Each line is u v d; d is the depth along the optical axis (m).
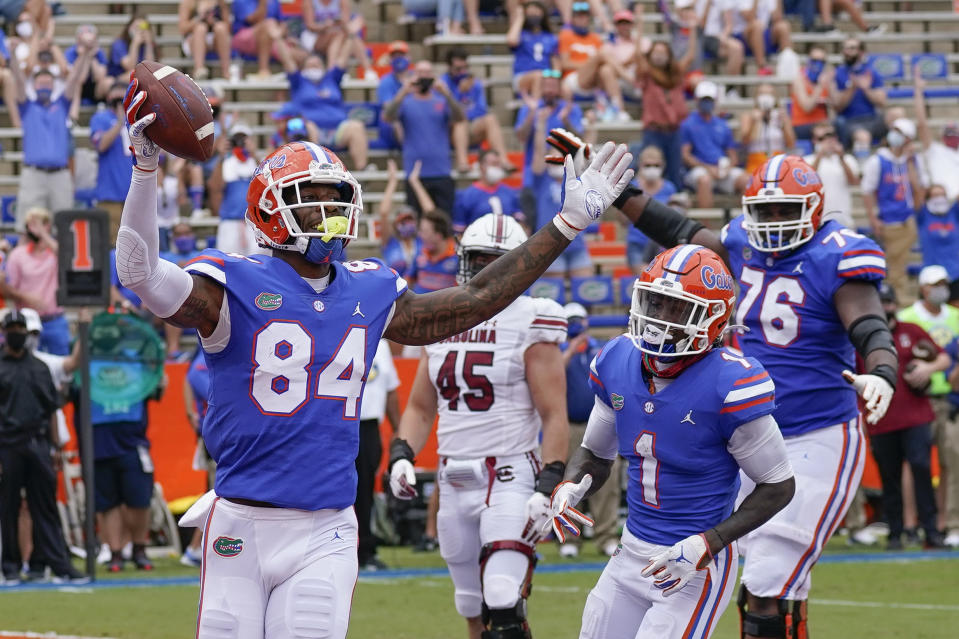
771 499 16.27
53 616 31.06
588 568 38.97
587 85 63.72
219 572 14.39
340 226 14.20
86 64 58.41
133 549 40.56
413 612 31.41
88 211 37.84
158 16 68.31
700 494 16.53
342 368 14.45
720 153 60.72
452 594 34.31
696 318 16.22
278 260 14.52
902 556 41.59
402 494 21.14
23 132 52.94
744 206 21.00
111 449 39.66
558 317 20.88
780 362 20.95
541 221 53.94
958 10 77.88
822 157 57.09
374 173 59.91
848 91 64.44
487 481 20.73
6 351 37.12
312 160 14.27
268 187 14.21
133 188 13.30
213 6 63.72
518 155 63.50
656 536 16.73
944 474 44.53
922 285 43.97
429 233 47.09
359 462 38.50
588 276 54.78
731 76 68.31
